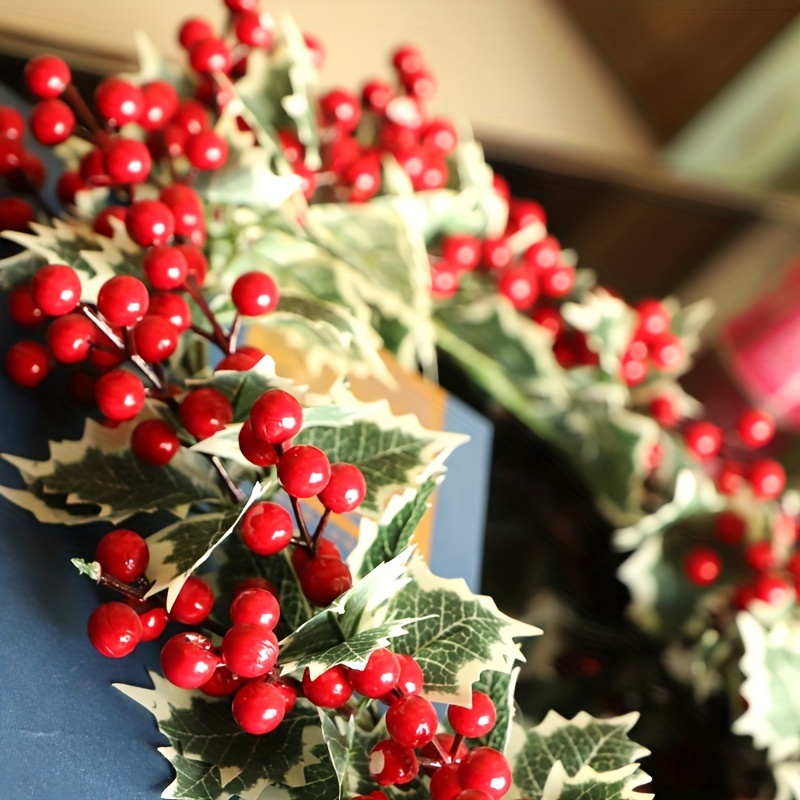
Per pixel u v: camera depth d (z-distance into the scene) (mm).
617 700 530
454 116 726
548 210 753
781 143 798
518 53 761
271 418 328
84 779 328
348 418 351
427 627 354
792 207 809
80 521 356
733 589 534
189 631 363
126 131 417
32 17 499
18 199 397
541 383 521
